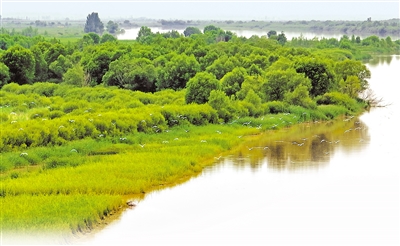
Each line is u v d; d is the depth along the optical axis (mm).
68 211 33656
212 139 57906
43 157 48719
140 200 39500
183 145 55406
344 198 40406
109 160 47844
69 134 54188
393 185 43875
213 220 35594
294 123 72438
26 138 51438
